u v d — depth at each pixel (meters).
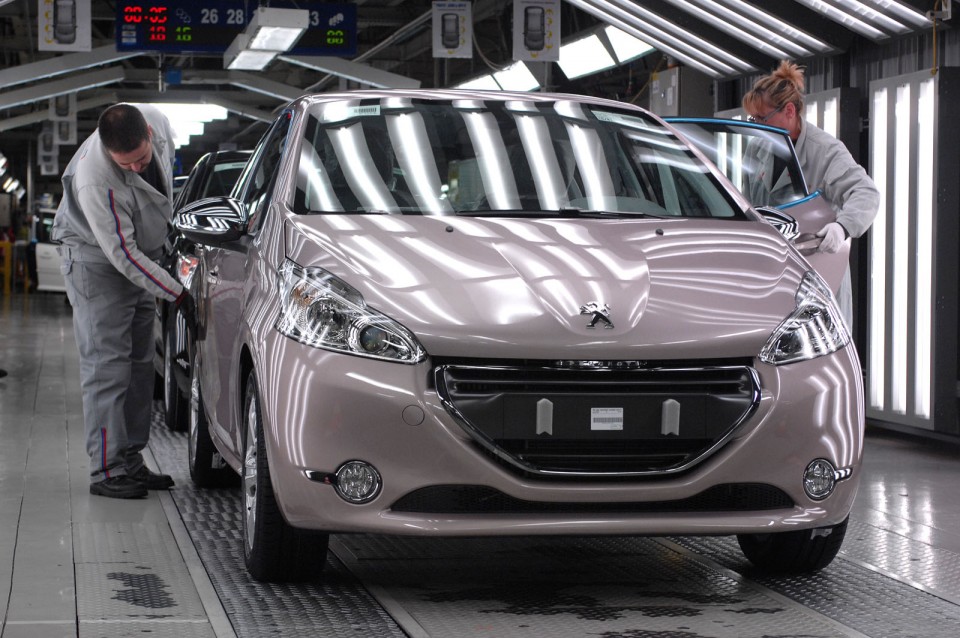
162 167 6.27
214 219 5.12
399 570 4.76
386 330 4.04
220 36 24.20
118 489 6.11
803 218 6.47
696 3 10.31
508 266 4.29
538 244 4.47
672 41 11.52
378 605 4.25
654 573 4.76
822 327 4.32
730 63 11.32
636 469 4.06
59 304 26.61
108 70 31.47
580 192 5.05
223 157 8.57
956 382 8.23
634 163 5.26
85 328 6.12
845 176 6.67
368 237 4.47
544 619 4.08
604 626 4.01
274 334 4.24
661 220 4.88
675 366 4.07
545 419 3.99
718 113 11.13
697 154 5.45
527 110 5.49
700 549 5.18
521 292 4.15
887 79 8.74
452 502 4.03
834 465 4.21
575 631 3.95
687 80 12.70
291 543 4.36
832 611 4.23
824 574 4.75
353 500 4.00
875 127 8.92
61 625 3.95
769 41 10.38
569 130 5.38
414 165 5.05
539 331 4.02
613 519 4.03
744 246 4.65
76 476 6.73
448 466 3.96
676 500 4.09
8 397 10.34
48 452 7.55
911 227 8.45
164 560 4.84
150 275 5.96
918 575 4.73
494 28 25.23
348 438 3.98
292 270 4.36
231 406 4.96
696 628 4.00
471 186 5.00
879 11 8.52
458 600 4.32
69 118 36.72
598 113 5.57
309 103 5.42
